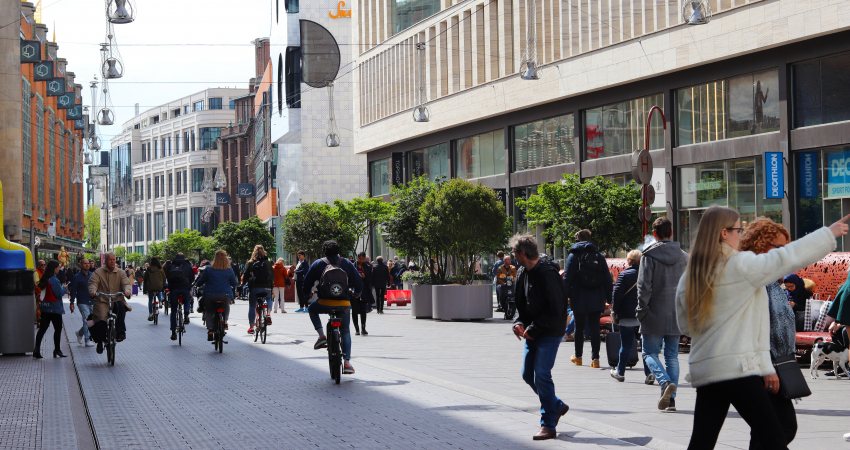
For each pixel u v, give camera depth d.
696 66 38.62
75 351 23.95
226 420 12.16
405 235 36.38
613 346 17.03
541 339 10.36
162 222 181.12
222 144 146.62
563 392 14.12
